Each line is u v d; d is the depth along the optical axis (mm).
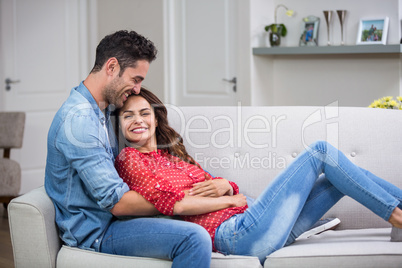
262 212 2029
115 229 2004
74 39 5676
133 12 5680
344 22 4523
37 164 5398
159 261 1930
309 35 4695
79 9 5699
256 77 4961
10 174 4293
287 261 1937
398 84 4305
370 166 2455
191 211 2035
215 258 1969
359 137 2486
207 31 5238
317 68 4812
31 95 5348
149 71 5680
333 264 1921
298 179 2068
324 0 4641
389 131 2488
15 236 1965
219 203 2096
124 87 2086
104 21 5816
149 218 2002
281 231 2029
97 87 2070
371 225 2418
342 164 2066
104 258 1949
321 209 2172
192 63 5387
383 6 4281
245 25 4887
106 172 1931
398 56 4277
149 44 2096
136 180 2043
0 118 4535
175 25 5453
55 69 5520
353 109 2547
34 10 5344
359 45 4277
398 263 1910
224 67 5145
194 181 2242
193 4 5309
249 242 2027
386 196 2029
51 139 1993
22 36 5266
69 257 1972
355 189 2049
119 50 2033
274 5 5062
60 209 2049
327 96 4766
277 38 4867
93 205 2008
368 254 1920
